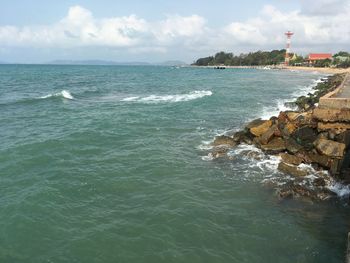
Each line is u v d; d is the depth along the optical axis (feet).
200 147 54.03
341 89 69.97
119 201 35.60
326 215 32.60
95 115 80.94
